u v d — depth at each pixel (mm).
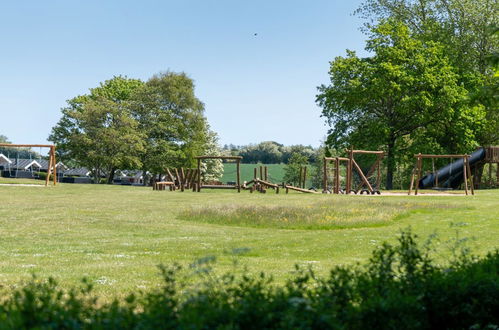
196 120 75625
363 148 55062
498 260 7125
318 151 86125
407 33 54531
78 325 3695
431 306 5434
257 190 45688
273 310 4176
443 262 10867
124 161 70312
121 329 3742
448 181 47906
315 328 4020
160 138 74062
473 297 5660
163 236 17078
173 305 4207
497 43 50188
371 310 4574
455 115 52906
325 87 57531
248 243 15414
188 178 46812
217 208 24312
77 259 12062
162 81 75750
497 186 52938
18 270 10258
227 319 3953
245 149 135750
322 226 20016
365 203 28344
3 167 97312
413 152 53250
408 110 51531
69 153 70250
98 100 70375
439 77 51625
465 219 21266
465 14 53062
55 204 27484
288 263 11680
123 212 24156
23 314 3723
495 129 55625
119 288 8375
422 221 21109
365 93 52406
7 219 20594
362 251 13930
